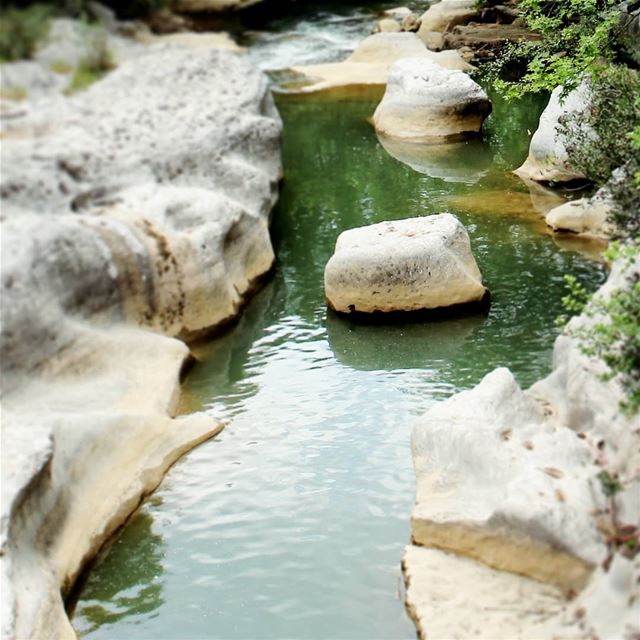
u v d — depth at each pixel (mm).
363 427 7422
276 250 10852
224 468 7043
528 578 5230
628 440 5359
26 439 6180
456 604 5223
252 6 21062
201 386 8234
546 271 9484
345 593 5684
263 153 11688
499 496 5480
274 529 6316
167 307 8711
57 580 5758
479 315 8844
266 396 8016
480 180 12320
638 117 8742
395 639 5246
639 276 6242
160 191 9125
